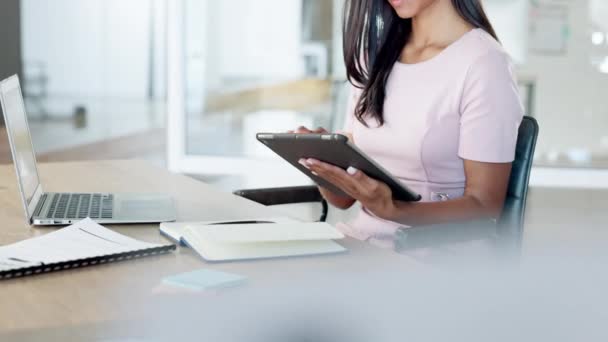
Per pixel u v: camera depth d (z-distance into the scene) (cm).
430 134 183
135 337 97
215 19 488
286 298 109
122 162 234
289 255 129
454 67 181
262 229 133
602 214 427
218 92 497
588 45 469
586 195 477
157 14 915
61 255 121
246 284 114
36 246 126
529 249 338
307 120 497
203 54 492
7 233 142
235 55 493
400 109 189
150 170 220
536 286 126
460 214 168
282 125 499
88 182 200
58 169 220
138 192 187
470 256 171
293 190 205
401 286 116
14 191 184
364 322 102
